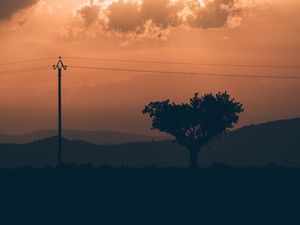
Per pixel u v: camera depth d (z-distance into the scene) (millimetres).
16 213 93625
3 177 121688
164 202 99312
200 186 110938
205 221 88250
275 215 91312
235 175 122688
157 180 116688
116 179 118125
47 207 96875
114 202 99625
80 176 121750
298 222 87562
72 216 91500
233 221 88000
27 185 112875
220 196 103000
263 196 103188
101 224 87250
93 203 99062
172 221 88375
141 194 104875
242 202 99188
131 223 87562
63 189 109125
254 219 89188
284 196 103188
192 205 97312
